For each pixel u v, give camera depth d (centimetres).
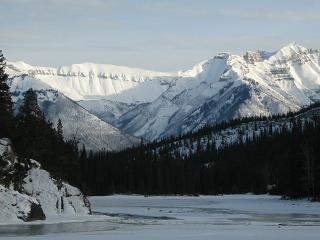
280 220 8212
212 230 6475
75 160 14225
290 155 15312
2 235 5828
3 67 9800
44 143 11150
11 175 8075
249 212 10381
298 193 14988
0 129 9744
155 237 5684
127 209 11694
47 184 8594
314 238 5628
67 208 8669
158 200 18175
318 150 14812
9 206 7331
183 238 5603
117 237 5653
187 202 16088
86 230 6444
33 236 5725
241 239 5550
